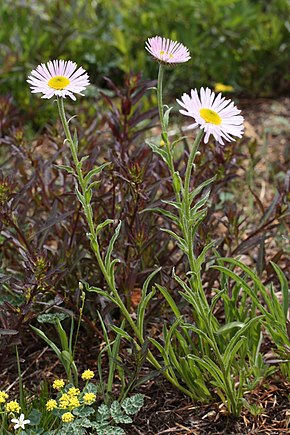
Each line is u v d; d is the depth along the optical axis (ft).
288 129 19.75
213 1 22.20
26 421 8.87
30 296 10.11
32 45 20.66
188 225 8.83
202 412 10.43
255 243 11.89
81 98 20.45
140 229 11.05
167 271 12.34
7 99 15.47
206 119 7.80
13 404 8.93
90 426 9.32
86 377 9.47
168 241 12.25
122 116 13.96
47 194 13.14
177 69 21.99
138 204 11.21
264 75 22.20
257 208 15.92
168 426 10.24
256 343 10.92
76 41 21.97
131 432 10.14
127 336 9.83
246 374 10.44
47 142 18.51
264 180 17.06
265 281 12.34
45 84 8.45
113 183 11.57
